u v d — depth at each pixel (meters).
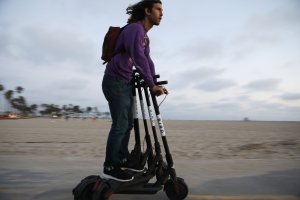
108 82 2.45
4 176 3.56
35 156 5.54
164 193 2.75
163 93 2.40
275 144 8.50
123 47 2.45
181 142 9.16
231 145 8.30
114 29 2.58
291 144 8.47
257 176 3.56
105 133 14.05
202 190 2.90
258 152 6.67
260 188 2.97
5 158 5.11
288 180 3.34
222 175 3.63
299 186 3.06
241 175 3.63
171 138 10.75
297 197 2.64
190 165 4.45
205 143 8.84
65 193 2.78
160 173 2.63
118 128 2.44
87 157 5.70
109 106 2.50
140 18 2.63
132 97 2.60
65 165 4.43
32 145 8.20
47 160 4.94
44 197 2.64
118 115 2.45
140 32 2.40
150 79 2.36
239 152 6.68
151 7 2.60
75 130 17.03
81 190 2.22
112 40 2.52
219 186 3.06
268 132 16.50
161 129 2.49
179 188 2.47
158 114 2.48
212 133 14.90
